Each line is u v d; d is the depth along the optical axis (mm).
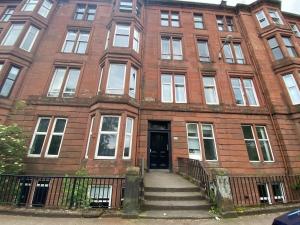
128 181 6914
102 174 9805
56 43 14789
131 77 13031
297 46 15797
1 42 13609
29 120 11898
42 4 15719
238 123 13383
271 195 11516
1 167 8539
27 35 14133
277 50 15664
